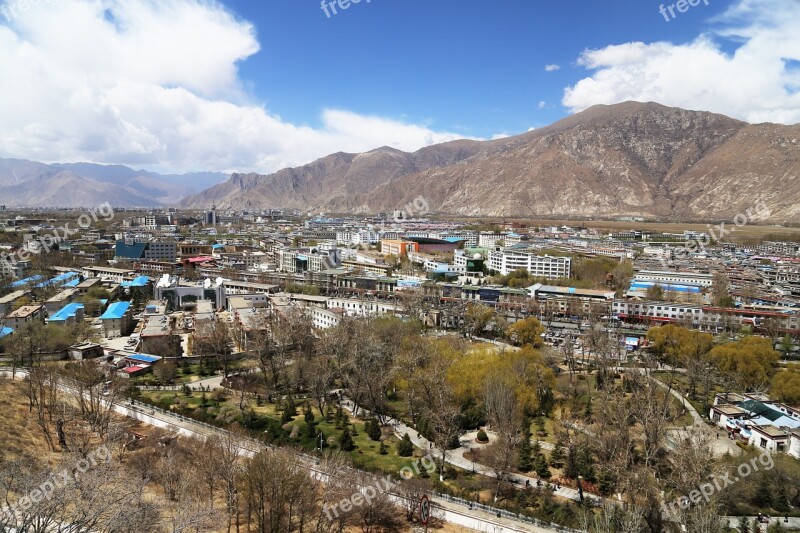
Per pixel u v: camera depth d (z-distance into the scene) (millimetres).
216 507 112688
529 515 116688
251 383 197500
